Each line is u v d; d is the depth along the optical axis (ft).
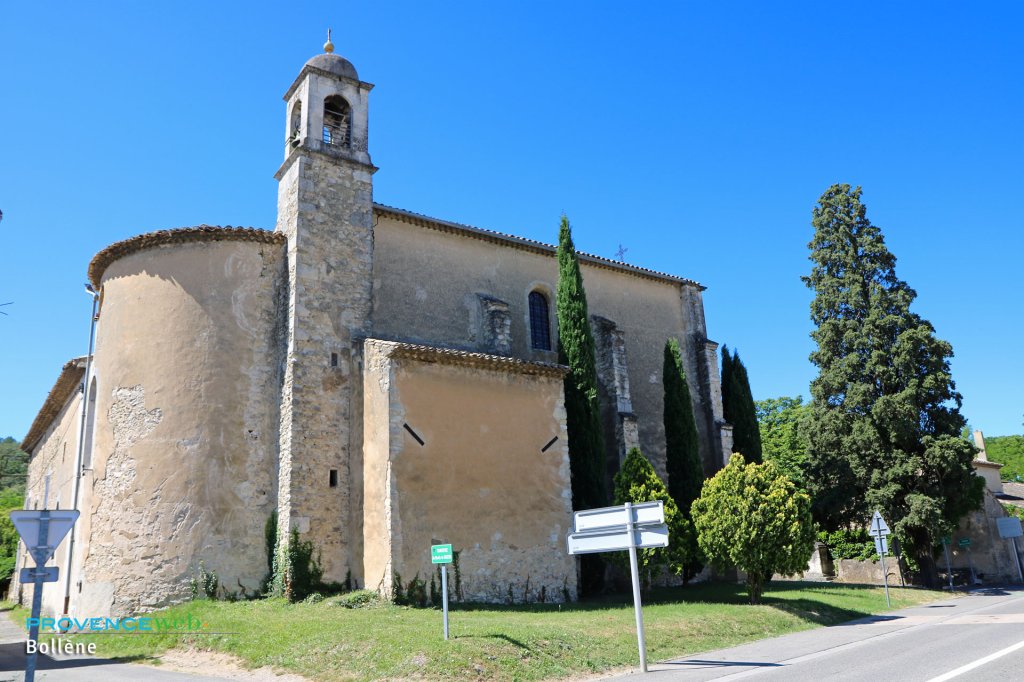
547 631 47.42
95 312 82.84
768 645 53.06
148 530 64.08
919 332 108.88
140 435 66.95
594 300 101.96
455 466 64.90
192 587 62.69
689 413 93.91
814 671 40.04
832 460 112.78
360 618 52.26
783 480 70.49
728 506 69.41
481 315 87.04
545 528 68.80
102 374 72.18
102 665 49.80
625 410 92.02
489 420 68.39
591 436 79.46
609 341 94.22
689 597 75.77
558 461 71.92
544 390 73.41
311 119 77.56
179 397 67.31
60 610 81.30
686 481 90.74
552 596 67.31
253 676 44.06
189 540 63.67
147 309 70.64
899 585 115.34
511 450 68.90
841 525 117.19
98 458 69.05
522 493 68.33
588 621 53.21
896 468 104.68
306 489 65.62
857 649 49.21
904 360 108.58
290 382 68.13
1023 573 136.36
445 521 62.90
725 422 106.11
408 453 62.69
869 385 109.91
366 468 65.05
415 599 59.52
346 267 75.00
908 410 104.94
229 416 67.77
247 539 65.41
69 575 73.51
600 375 94.68
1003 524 129.39
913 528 105.70
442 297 84.69
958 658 42.06
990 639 50.34
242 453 67.31
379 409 64.59
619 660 45.65
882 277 116.57
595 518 44.68
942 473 104.58
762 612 63.67
